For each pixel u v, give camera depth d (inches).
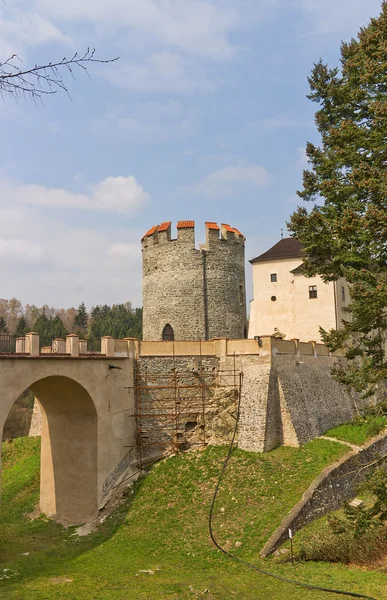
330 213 728.3
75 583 670.5
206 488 913.5
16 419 2218.3
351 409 1346.0
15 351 888.3
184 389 1085.8
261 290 1624.0
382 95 697.6
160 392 1064.8
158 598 611.5
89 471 958.4
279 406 1043.3
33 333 840.9
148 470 1003.3
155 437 1039.0
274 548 746.8
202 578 680.4
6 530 939.3
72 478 980.6
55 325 3415.4
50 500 1005.8
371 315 663.1
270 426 1013.8
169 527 839.7
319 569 714.8
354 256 674.8
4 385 788.0
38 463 1207.6
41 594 628.7
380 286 613.6
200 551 764.0
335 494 898.1
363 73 713.0
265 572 687.1
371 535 751.7
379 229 639.1
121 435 1000.9
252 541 764.6
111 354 1005.2
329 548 747.4
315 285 1475.1
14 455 1311.5
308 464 940.6
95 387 954.1
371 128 703.7
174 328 1328.7
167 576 691.4
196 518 847.1
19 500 1073.5
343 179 734.5
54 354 870.4
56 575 709.3
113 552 797.2
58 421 1012.5
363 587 644.1
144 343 1067.3
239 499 869.8
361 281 648.4
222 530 805.9
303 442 1032.2
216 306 1339.8
